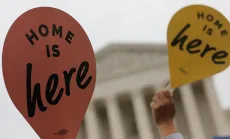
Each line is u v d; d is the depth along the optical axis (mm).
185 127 71812
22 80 5406
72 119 5562
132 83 72625
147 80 71938
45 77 5523
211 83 70375
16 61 5422
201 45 5926
